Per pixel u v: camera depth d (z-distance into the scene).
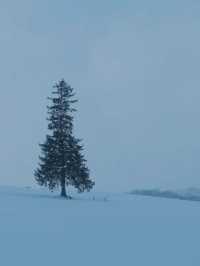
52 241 38.03
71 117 111.00
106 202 99.38
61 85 111.44
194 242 39.56
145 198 138.38
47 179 109.19
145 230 47.53
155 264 29.53
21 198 97.94
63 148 108.94
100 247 35.75
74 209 74.31
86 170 109.62
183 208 91.75
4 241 37.22
